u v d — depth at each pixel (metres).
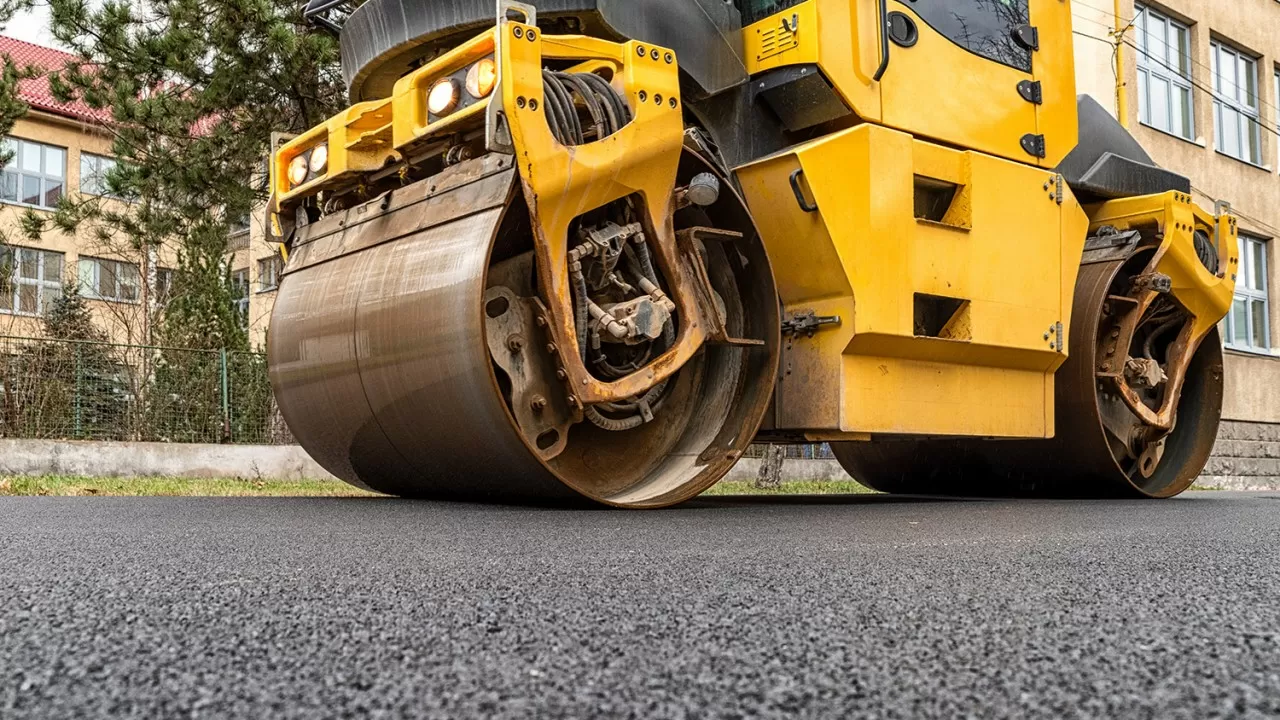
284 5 9.48
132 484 6.11
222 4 8.83
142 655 1.03
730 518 3.16
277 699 0.86
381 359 3.44
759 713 0.83
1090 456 5.12
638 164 3.47
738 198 3.80
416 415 3.40
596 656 1.05
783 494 6.16
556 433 3.47
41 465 6.97
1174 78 12.35
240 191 9.73
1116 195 5.54
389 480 3.93
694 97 4.04
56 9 9.34
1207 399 5.88
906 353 4.19
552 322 3.34
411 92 3.52
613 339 3.48
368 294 3.52
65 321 10.81
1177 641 1.15
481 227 3.20
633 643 1.12
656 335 3.54
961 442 5.62
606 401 3.45
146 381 7.75
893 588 1.57
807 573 1.74
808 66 4.06
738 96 4.19
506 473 3.31
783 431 4.18
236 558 1.91
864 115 4.11
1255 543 2.48
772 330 3.82
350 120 3.82
